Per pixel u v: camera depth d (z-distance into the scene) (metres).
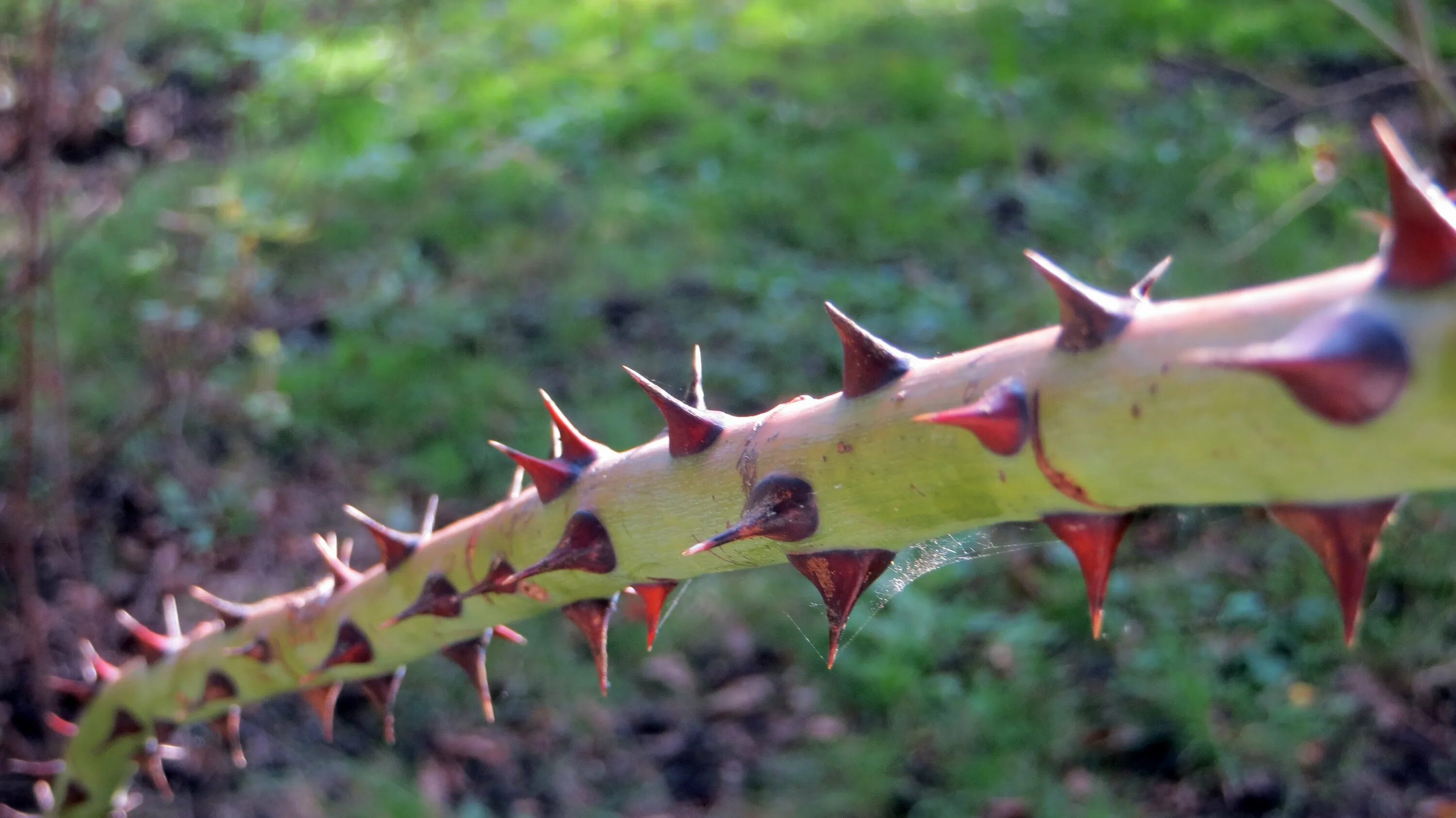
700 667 3.82
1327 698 3.52
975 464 0.74
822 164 6.23
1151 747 3.44
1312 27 7.77
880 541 0.85
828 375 4.91
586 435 4.56
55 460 3.88
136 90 3.66
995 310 5.21
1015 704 3.53
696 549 0.86
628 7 8.45
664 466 0.97
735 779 3.45
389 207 5.77
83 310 4.43
